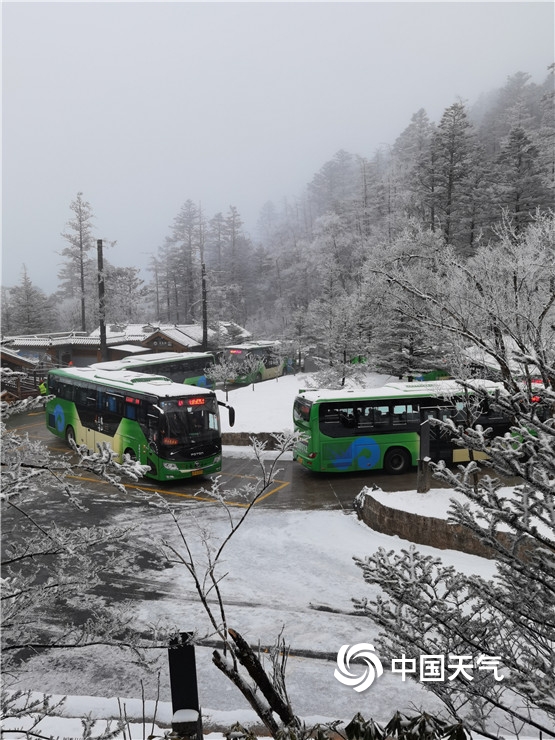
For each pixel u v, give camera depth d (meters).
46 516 15.71
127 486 18.95
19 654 9.16
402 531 13.86
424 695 8.02
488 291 10.13
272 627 9.91
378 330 32.84
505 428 19.55
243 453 23.61
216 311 91.75
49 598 5.79
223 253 125.50
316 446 19.61
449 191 47.56
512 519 3.57
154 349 53.44
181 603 10.85
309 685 8.24
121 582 11.78
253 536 14.46
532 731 6.95
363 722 3.11
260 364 46.59
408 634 4.43
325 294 46.31
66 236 72.31
